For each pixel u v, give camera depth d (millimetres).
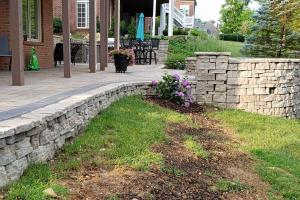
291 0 11781
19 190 2637
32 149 3109
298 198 3557
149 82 7414
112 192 2996
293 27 11992
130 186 3148
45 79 6867
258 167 4297
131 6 23609
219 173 3916
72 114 4105
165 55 14453
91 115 4895
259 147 5141
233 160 4445
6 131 2654
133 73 9414
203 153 4363
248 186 3682
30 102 4043
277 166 4445
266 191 3670
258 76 8094
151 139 4488
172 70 11188
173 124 5750
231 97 7941
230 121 6699
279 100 8531
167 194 3164
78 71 9031
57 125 3656
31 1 9758
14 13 5555
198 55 7848
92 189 2990
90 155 3666
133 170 3469
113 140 4219
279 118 7668
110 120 5008
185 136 5062
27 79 6805
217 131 5863
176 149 4398
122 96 6598
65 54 7250
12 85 5715
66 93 4895
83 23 20375
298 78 9148
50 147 3490
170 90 7410
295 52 12055
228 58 7824
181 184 3422
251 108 8133
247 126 6473
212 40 18312
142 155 3824
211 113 7164
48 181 2924
